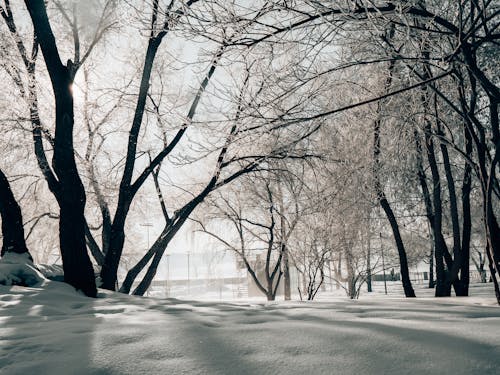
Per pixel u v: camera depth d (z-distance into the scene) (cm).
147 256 1269
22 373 276
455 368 253
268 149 1284
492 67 1028
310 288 1811
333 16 674
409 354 281
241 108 778
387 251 2470
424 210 1736
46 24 849
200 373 261
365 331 349
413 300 791
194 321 432
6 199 896
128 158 1098
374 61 707
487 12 980
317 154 1318
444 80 1103
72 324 425
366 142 1377
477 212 1986
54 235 2198
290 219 1925
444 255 1475
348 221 1689
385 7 643
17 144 1330
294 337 337
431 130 1213
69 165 838
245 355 293
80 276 798
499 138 796
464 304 658
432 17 664
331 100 1248
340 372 255
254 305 678
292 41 700
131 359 289
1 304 597
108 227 1452
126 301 725
